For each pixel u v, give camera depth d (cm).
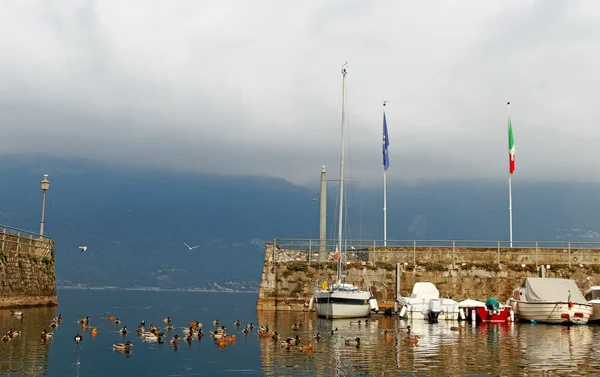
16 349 3581
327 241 7356
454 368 3138
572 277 6525
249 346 3925
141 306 10800
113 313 7881
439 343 4112
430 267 6612
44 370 2981
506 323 5650
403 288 6600
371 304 6222
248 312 8806
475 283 6569
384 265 6656
